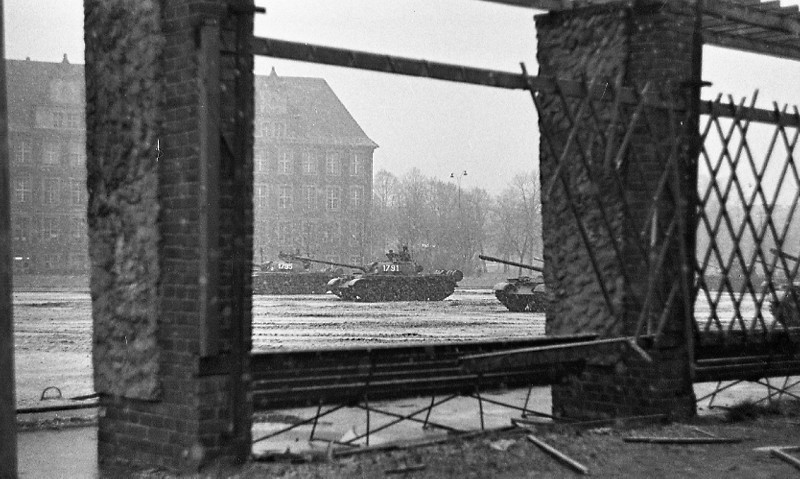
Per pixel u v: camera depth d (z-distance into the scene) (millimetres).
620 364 10102
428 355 8977
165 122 7547
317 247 91938
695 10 10047
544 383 9906
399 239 86875
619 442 8906
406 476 7438
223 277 7410
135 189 7672
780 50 11648
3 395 3812
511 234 90812
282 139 96625
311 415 11203
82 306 35375
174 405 7441
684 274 9977
